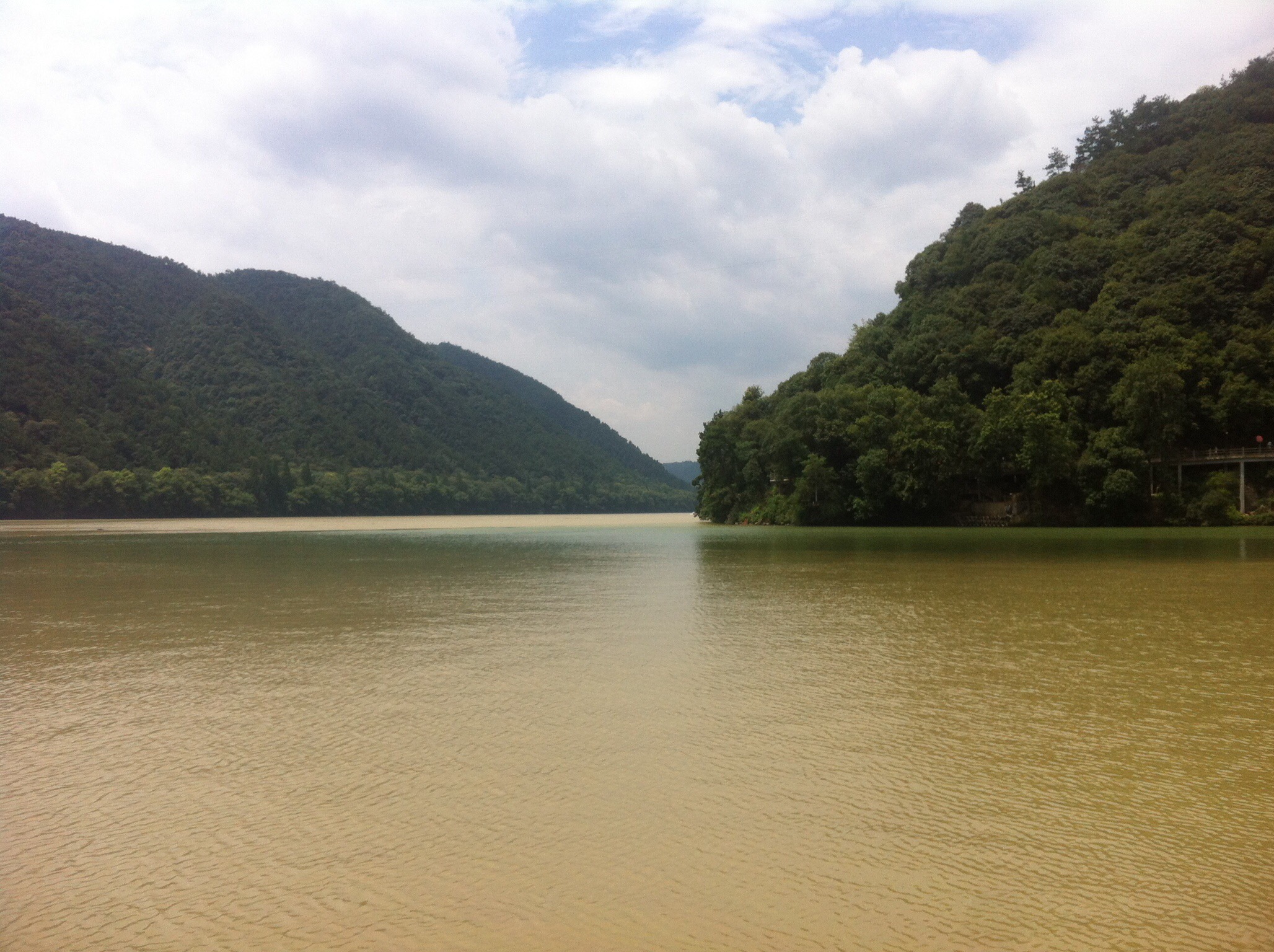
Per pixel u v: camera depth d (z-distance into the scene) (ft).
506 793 35.35
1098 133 563.48
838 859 28.84
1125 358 319.68
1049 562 153.99
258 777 37.88
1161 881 27.09
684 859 28.91
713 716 47.50
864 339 442.91
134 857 29.71
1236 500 297.94
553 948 23.36
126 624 85.87
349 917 25.32
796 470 375.86
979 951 22.99
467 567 157.38
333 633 78.33
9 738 44.60
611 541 261.85
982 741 42.45
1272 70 486.79
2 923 25.35
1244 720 46.09
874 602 98.22
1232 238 337.52
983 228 467.11
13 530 379.14
